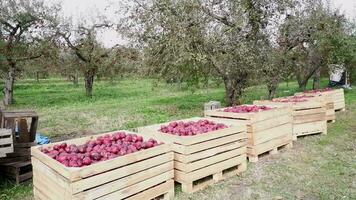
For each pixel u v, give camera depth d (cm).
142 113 1250
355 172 548
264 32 1177
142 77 1313
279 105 743
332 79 2194
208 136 495
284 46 1294
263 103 830
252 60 1102
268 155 646
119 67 2172
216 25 1138
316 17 1393
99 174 375
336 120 997
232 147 534
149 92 2255
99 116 1226
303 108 772
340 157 628
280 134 667
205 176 494
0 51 1756
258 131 609
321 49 1537
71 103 1752
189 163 471
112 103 1672
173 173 459
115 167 389
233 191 483
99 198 375
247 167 579
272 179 525
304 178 527
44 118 1212
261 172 554
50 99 1970
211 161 501
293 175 540
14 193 496
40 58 2061
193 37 1079
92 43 2158
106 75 2280
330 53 1580
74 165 378
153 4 1155
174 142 484
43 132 954
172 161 456
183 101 1600
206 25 1109
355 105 1302
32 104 1744
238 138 545
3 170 566
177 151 481
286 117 683
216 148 507
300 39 1384
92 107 1523
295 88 2127
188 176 471
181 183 480
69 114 1305
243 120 608
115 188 390
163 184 445
